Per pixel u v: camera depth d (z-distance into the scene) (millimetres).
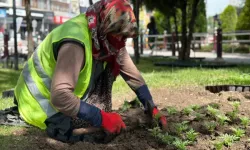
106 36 2891
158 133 3262
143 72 9250
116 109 4523
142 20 34250
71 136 3125
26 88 3258
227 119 3631
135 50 12750
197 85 6414
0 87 7277
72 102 2660
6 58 13039
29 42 9812
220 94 5270
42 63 3160
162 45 23969
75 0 19688
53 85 2678
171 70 9672
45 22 33781
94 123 2758
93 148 2955
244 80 6730
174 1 14281
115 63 3133
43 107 3180
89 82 3066
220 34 12805
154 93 5551
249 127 3605
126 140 3209
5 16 25719
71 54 2719
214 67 10289
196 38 24625
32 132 3393
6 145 3033
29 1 9742
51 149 2973
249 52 19938
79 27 2863
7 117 3727
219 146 3014
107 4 2814
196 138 3273
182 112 4113
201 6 25953
